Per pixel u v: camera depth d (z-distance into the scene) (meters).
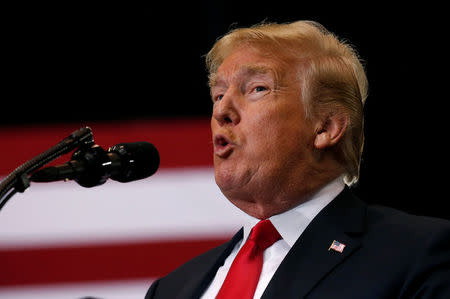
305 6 8.94
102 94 9.47
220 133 4.44
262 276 4.26
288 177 4.41
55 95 9.49
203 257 5.20
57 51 9.56
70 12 9.59
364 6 8.86
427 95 8.77
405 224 4.21
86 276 9.09
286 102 4.45
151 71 9.47
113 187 9.25
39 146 9.38
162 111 9.40
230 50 4.81
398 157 8.80
